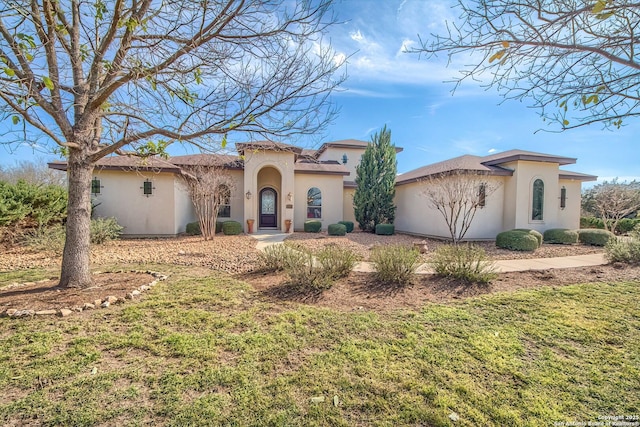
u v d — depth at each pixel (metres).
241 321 4.29
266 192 19.06
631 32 2.22
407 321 4.40
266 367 3.13
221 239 13.80
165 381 2.85
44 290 5.28
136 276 6.58
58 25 4.04
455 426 2.37
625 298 5.46
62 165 13.37
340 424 2.36
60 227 10.52
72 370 2.99
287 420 2.39
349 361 3.28
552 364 3.28
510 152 16.14
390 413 2.50
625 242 9.14
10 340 3.55
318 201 18.77
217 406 2.53
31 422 2.30
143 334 3.81
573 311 4.82
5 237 9.71
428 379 2.97
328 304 5.11
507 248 12.05
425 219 16.03
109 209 13.95
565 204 17.02
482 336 3.93
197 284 6.16
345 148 25.41
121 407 2.49
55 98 4.93
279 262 7.33
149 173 14.34
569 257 10.23
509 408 2.58
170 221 14.66
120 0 4.27
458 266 6.69
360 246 12.27
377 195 18.05
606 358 3.42
